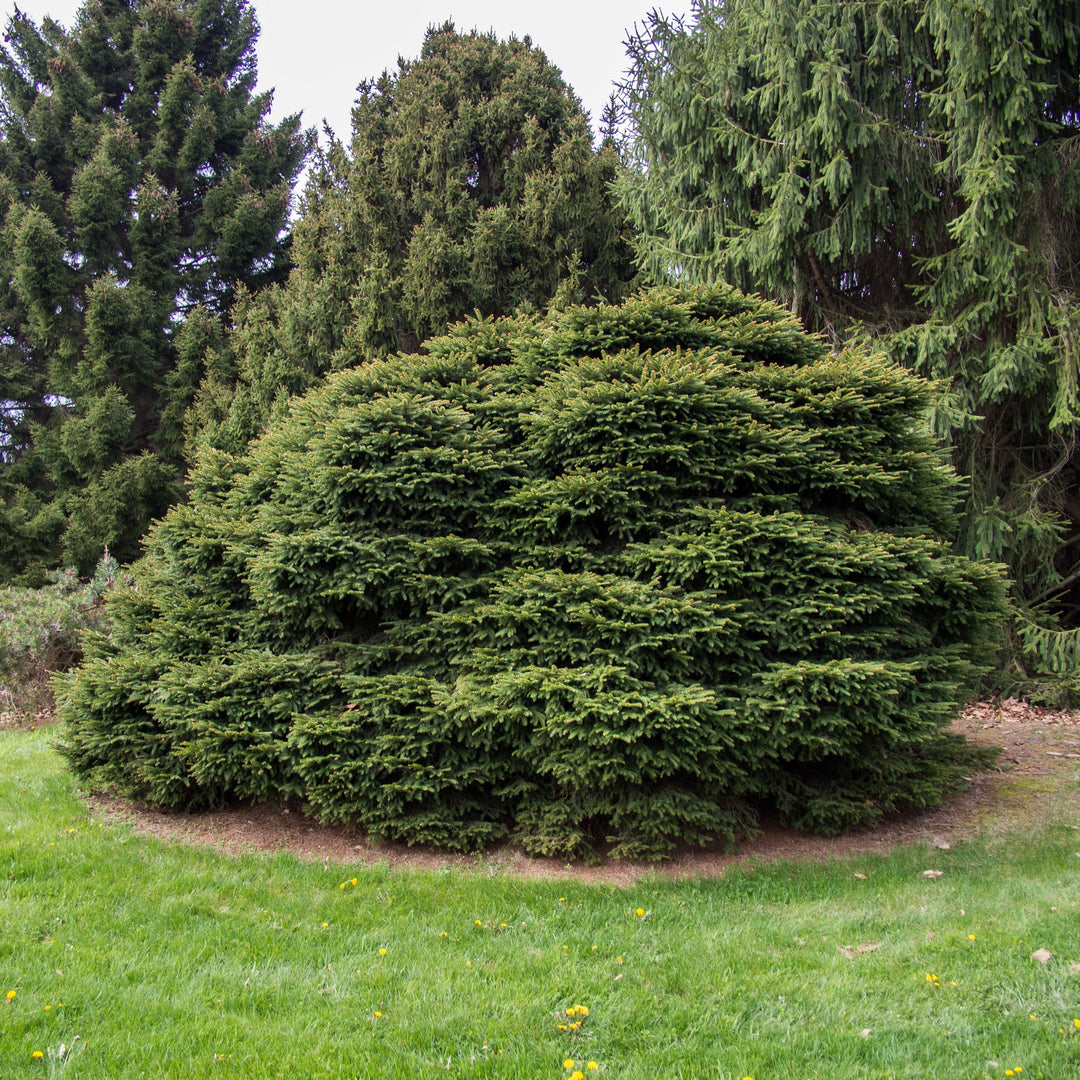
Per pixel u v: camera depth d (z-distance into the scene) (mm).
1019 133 7516
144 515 12633
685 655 4453
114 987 3223
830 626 4582
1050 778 6289
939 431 7887
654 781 4789
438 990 3232
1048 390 8203
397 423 4961
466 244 10070
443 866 4738
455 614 4844
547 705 4402
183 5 17422
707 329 5430
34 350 15477
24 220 13242
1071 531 9523
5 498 14383
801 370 5191
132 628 6070
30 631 9117
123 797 5680
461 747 4895
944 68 8094
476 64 11516
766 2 8055
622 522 4863
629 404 4723
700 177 9195
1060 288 8016
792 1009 3068
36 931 3693
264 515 5512
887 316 8852
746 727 4488
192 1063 2717
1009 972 3258
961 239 8172
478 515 5211
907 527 5352
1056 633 8367
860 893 4266
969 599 5184
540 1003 3119
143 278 14234
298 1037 2893
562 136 10656
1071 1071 2602
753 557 4691
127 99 15820
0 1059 2697
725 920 3969
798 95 8047
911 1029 2906
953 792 6012
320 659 5188
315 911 4090
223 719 5059
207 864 4629
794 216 8242
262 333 10883
